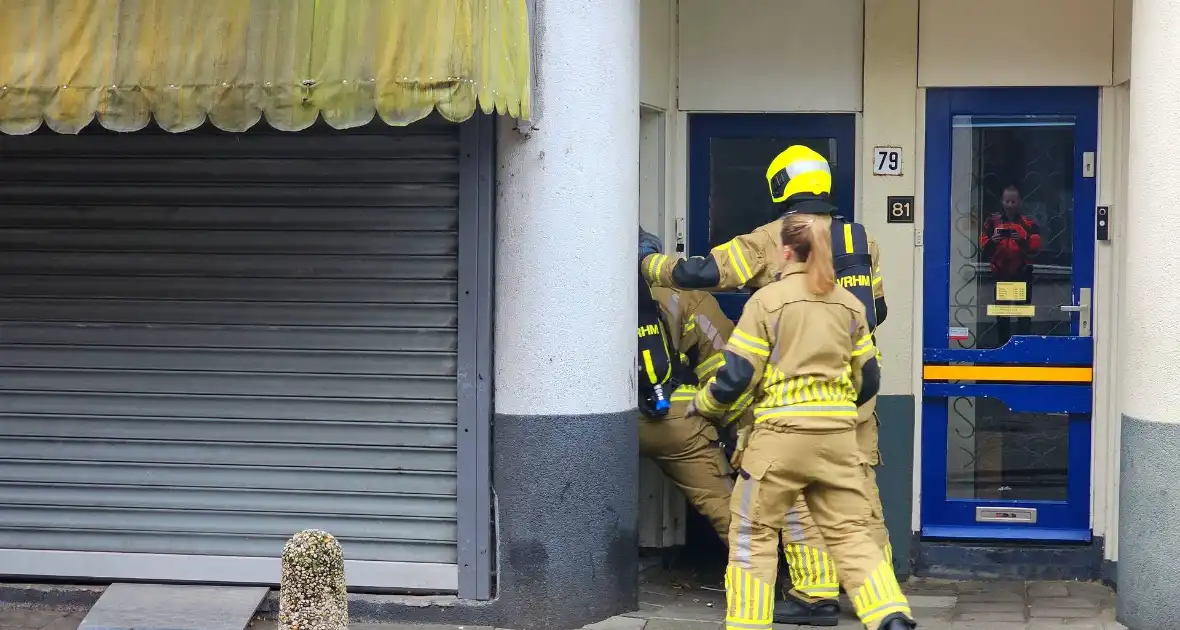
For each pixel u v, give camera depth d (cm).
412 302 549
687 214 680
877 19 648
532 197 537
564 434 543
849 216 670
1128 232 543
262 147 552
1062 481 653
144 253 559
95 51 488
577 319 540
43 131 559
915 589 634
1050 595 615
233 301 557
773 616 564
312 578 405
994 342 656
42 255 564
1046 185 650
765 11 663
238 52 480
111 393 564
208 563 564
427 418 552
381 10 475
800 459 463
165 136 555
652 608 580
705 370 605
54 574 569
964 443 661
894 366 649
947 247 655
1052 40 639
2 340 567
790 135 673
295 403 557
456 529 554
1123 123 634
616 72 543
